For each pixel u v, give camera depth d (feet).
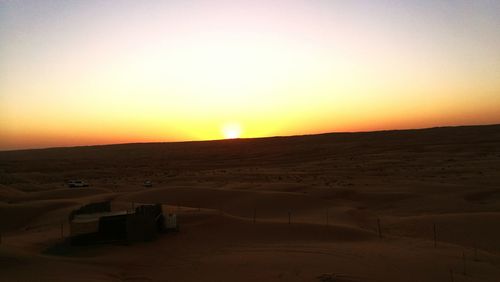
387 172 241.76
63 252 80.94
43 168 410.31
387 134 606.55
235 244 86.02
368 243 86.12
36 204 142.20
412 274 62.59
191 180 250.98
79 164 463.01
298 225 98.27
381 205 147.13
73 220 89.30
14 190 197.26
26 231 111.86
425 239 93.50
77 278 61.36
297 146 549.54
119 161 499.10
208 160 453.58
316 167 305.12
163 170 356.38
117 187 225.76
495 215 106.93
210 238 90.99
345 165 304.09
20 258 69.51
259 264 69.36
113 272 68.44
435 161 290.56
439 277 61.36
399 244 84.99
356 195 162.09
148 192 165.58
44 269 65.57
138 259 76.07
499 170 215.92
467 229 99.09
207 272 66.80
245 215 132.36
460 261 70.38
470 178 192.03
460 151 352.69
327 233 93.50
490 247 87.20
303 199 145.69
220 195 156.25
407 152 377.91
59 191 190.49
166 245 85.81
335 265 66.74
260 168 326.65
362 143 507.30
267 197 148.05
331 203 144.87
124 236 89.15
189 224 102.42
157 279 64.64
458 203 138.51
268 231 94.94
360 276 61.21
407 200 148.97
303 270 64.69
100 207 102.73
